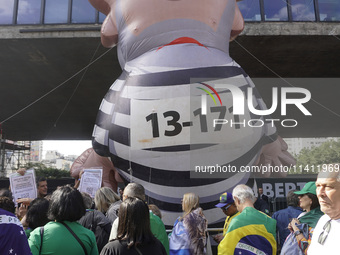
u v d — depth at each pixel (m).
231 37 7.05
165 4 6.04
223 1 6.42
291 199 3.72
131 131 5.47
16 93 22.84
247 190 2.96
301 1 15.29
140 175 5.40
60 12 15.63
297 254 2.48
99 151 6.03
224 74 5.64
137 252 2.06
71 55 17.09
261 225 2.70
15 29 15.41
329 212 1.76
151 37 5.98
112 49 16.30
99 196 3.83
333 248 1.70
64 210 2.35
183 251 2.98
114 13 6.60
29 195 4.56
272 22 15.02
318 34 15.05
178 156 5.25
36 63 18.12
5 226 2.14
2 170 29.41
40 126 30.69
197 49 5.74
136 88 5.61
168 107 5.36
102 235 3.11
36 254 2.24
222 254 2.68
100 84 21.23
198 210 3.20
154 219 3.25
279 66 18.67
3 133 32.09
